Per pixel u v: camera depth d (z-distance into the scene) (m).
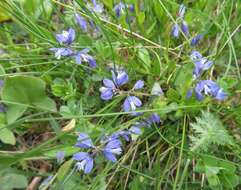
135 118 0.10
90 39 0.11
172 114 0.10
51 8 0.11
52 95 0.11
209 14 0.11
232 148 0.10
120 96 0.10
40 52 0.11
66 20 0.11
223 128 0.09
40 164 0.10
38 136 0.11
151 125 0.10
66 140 0.09
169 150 0.10
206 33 0.11
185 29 0.11
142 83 0.10
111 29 0.11
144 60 0.11
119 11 0.11
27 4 0.11
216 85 0.10
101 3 0.12
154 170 0.10
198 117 0.10
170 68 0.10
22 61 0.11
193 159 0.10
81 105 0.10
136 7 0.11
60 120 0.10
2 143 0.10
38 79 0.09
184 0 0.12
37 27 0.11
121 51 0.11
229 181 0.09
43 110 0.10
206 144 0.09
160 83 0.10
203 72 0.11
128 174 0.10
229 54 0.11
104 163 0.10
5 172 0.09
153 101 0.10
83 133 0.09
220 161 0.09
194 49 0.11
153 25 0.11
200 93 0.10
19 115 0.09
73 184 0.09
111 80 0.10
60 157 0.09
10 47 0.11
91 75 0.11
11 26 0.12
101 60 0.10
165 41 0.11
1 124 0.09
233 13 0.12
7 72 0.11
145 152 0.10
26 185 0.09
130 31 0.10
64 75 0.11
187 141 0.10
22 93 0.09
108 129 0.09
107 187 0.10
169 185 0.10
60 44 0.10
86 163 0.09
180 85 0.10
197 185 0.10
